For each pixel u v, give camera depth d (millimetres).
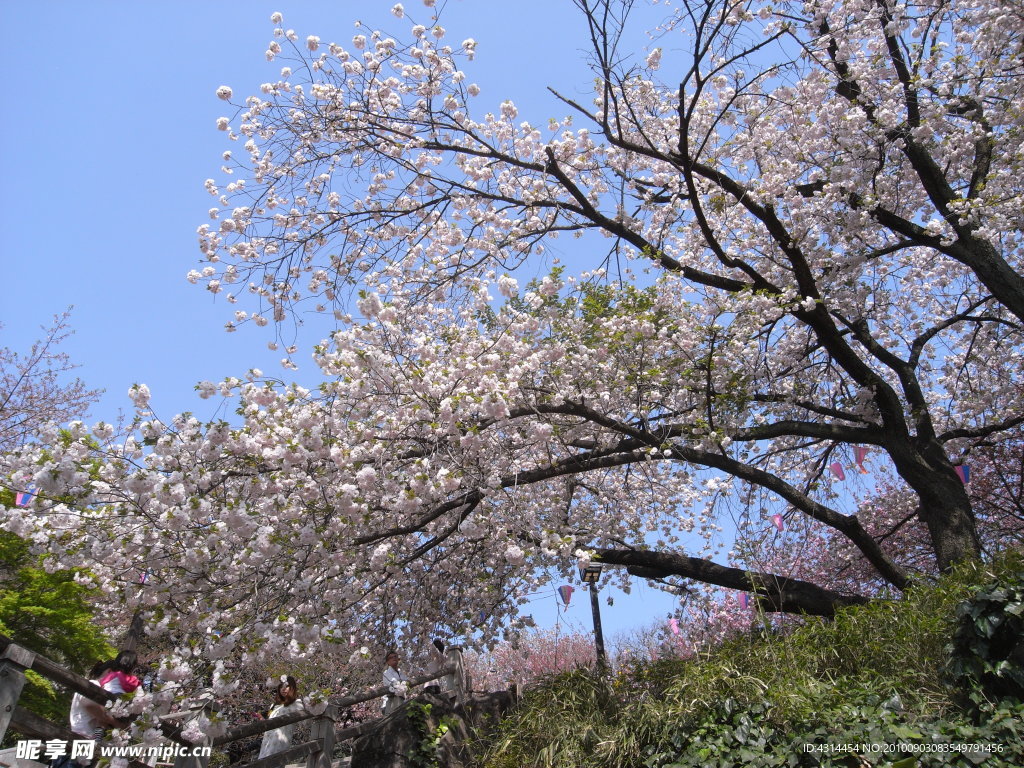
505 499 7250
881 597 8125
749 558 9672
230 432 5926
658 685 7418
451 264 8844
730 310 8703
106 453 5535
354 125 8703
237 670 5715
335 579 6684
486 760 7168
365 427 6758
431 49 8547
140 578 6105
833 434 9148
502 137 9164
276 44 8555
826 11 8930
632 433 8062
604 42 8172
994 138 8789
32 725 4719
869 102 9234
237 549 6195
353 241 8703
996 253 8992
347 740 7848
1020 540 9422
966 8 9102
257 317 8320
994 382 10672
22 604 7793
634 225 9344
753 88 9695
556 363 8133
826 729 5508
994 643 5316
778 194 8992
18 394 14430
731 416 8578
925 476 8789
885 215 9266
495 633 9203
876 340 10930
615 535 9781
